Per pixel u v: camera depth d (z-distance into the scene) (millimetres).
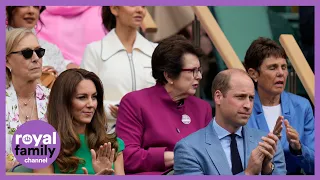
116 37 30625
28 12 30594
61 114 25688
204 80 34938
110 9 31844
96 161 25297
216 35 31422
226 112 25625
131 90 30109
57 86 25812
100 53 30328
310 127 29250
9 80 27031
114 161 26094
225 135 25734
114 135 26188
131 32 30703
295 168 28422
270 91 28938
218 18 34969
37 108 27234
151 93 27484
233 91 25547
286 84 32094
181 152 25469
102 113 26094
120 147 26219
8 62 27141
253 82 27781
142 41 30906
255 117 28844
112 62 30250
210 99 34781
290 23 35781
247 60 29250
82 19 33500
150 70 30594
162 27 35344
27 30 27359
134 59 30500
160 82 27594
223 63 34875
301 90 33719
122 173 26125
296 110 29203
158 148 26812
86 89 25781
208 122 27750
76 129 25844
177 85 27344
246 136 25891
